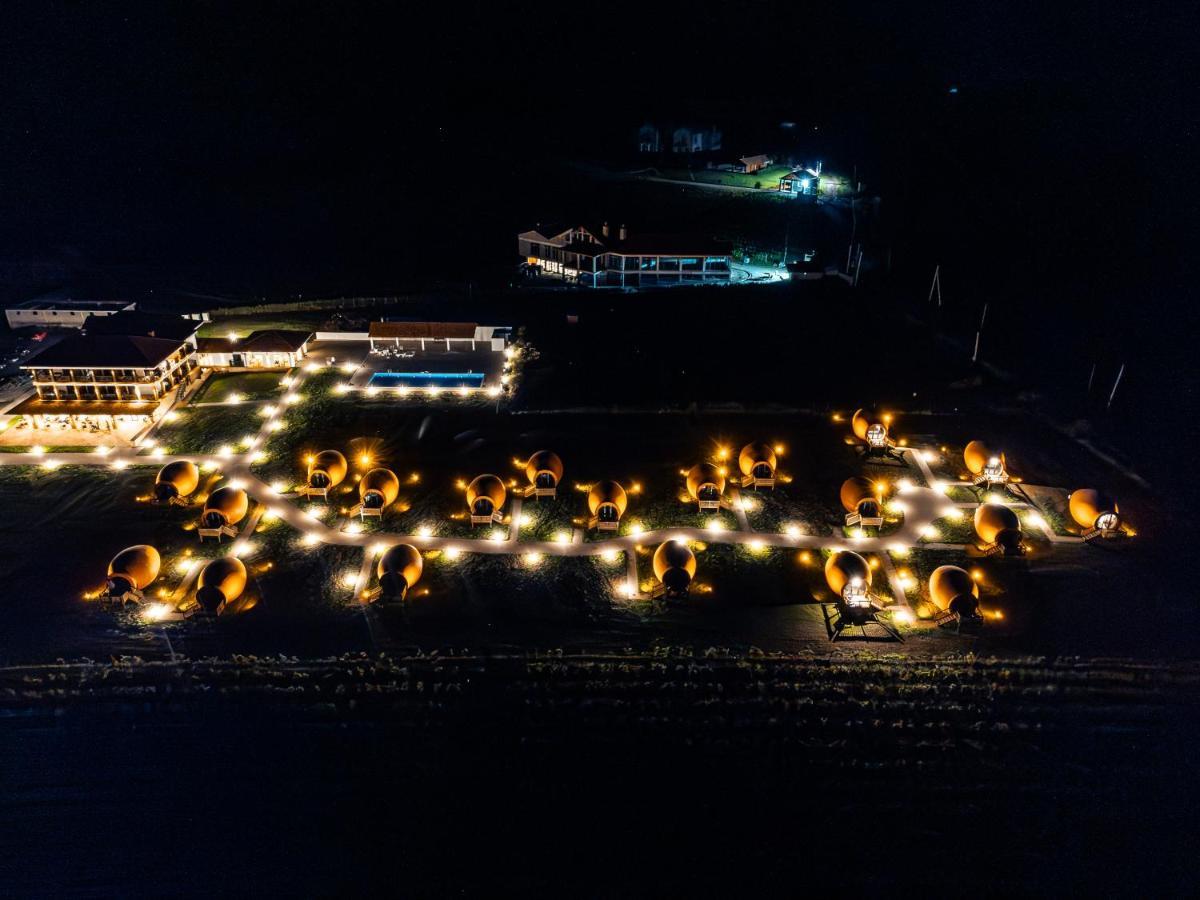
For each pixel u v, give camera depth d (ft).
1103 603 153.99
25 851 105.60
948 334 268.62
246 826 109.40
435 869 104.42
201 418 221.66
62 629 144.46
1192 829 111.14
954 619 147.95
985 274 312.91
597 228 351.87
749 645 142.31
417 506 184.65
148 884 102.01
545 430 217.15
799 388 236.63
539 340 269.03
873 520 174.81
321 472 185.06
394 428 217.97
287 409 227.40
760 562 165.99
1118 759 121.19
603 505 173.58
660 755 120.26
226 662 136.56
